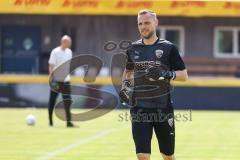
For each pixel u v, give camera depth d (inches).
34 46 2655.0
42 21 2637.8
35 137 1274.6
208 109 2027.6
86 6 2044.8
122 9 2044.8
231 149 1120.8
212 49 2588.6
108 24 2600.9
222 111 1996.8
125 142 1210.6
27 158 1003.9
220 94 2027.6
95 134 1337.4
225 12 2037.4
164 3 2034.9
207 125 1536.7
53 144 1172.5
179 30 2588.6
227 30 2591.0
